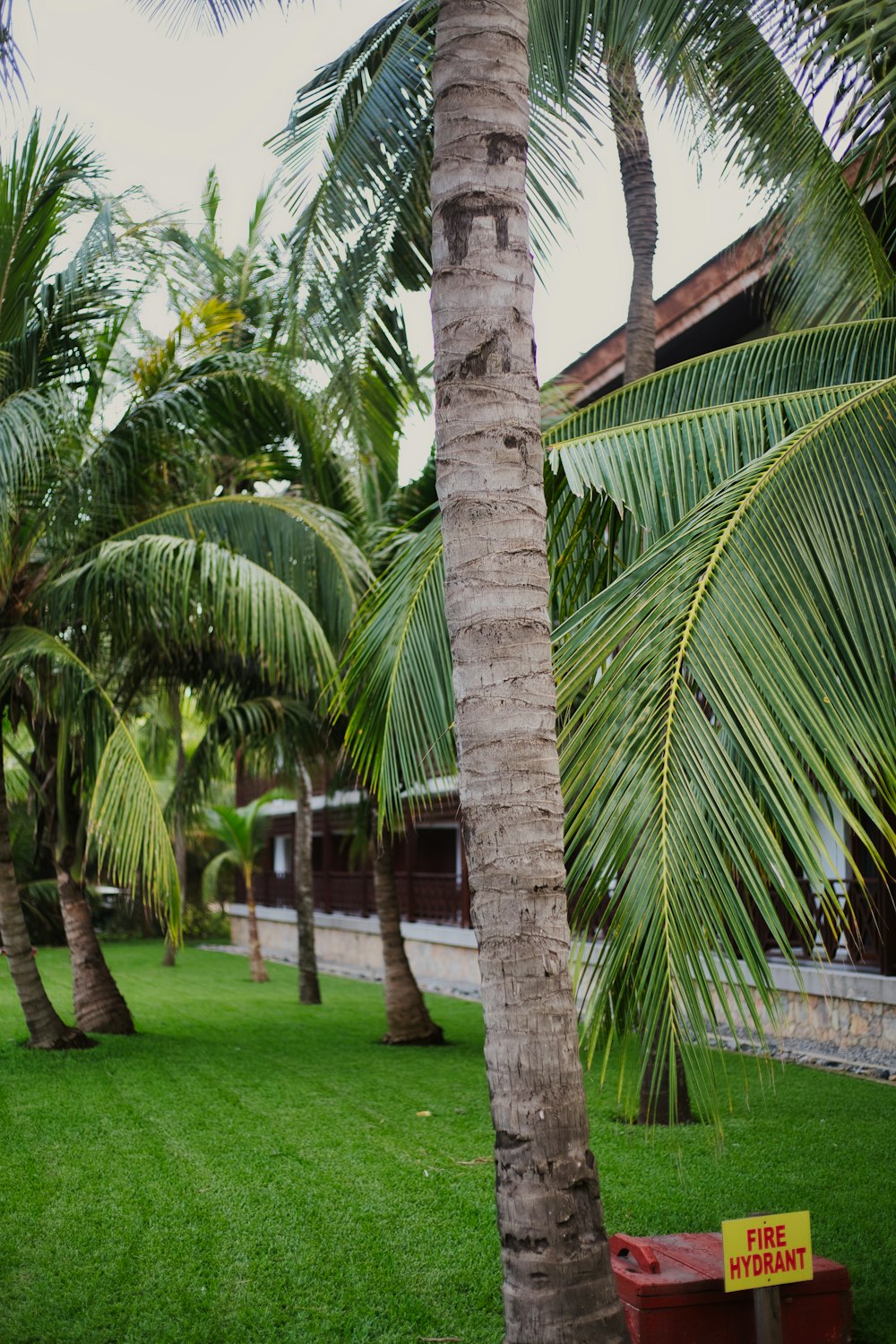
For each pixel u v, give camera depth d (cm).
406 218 632
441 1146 701
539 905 277
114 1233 526
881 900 984
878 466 343
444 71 317
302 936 1580
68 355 1014
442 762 514
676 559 316
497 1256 494
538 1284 262
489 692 285
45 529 995
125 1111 796
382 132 604
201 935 3178
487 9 317
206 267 1217
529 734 284
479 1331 415
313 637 916
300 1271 477
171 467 1068
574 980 278
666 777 278
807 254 690
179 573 952
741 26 506
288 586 991
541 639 292
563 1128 269
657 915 264
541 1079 270
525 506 296
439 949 1867
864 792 278
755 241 754
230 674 1199
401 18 614
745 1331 356
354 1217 551
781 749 277
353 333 650
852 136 436
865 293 671
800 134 591
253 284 1142
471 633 289
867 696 307
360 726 529
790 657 296
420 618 500
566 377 1249
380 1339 409
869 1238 507
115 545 933
